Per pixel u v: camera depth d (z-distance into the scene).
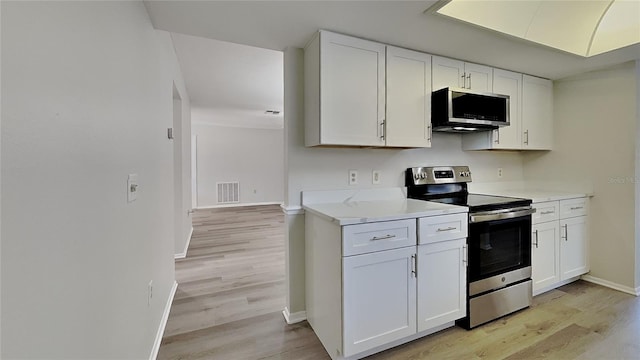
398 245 1.70
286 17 1.67
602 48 2.22
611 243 2.61
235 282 2.81
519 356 1.70
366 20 1.71
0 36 0.53
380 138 1.99
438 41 1.98
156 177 1.84
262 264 3.32
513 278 2.17
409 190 2.49
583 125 2.75
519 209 2.20
